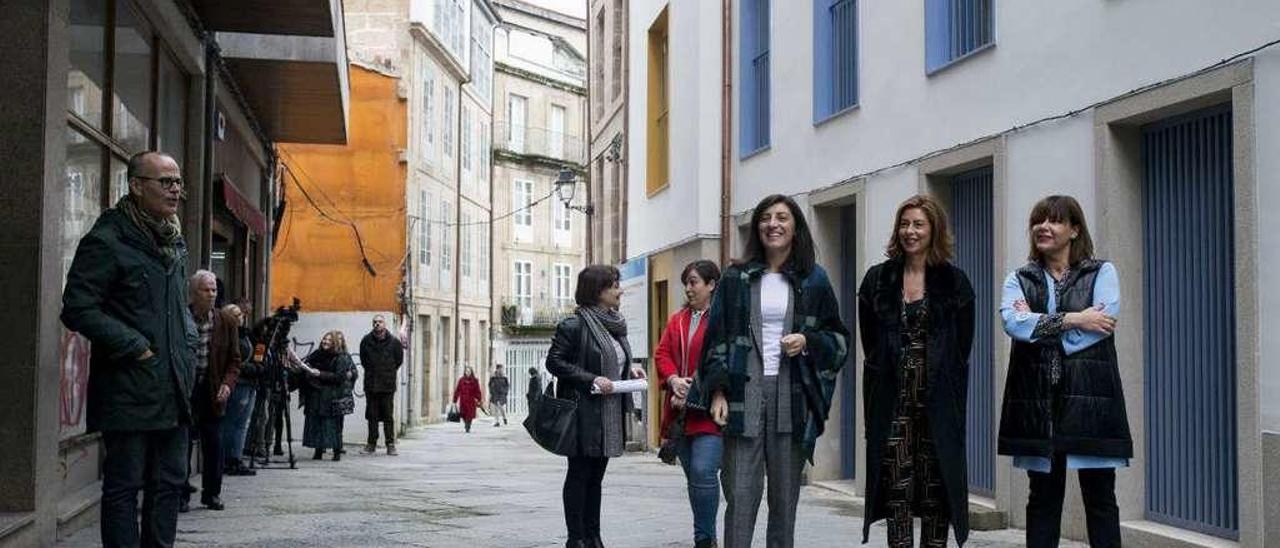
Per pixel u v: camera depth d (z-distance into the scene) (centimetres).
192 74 1431
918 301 625
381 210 3155
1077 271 641
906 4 1252
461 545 889
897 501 622
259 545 884
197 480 1390
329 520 1036
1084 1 959
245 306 1514
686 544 914
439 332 4025
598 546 846
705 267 848
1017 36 1054
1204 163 867
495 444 2648
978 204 1170
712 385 628
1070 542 934
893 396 624
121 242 638
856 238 1373
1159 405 905
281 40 1636
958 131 1151
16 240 780
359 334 3062
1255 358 777
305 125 2105
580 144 5959
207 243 1475
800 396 629
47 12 792
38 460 782
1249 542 779
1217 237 852
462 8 4212
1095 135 938
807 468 1459
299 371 1839
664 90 2188
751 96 1730
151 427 636
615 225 2697
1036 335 625
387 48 3344
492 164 4928
